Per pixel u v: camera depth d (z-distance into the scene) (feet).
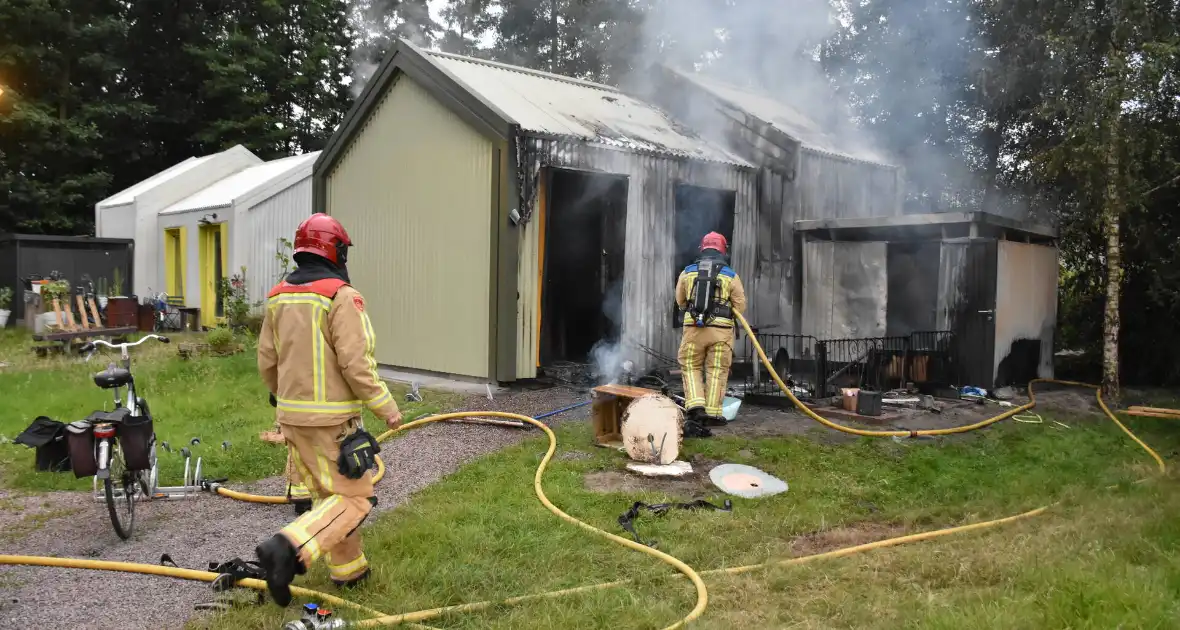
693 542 15.26
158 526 16.62
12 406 27.17
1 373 33.96
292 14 97.91
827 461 21.42
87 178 79.66
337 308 11.92
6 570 13.92
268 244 49.19
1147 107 32.37
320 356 11.93
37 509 17.65
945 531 16.07
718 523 16.30
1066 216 38.47
